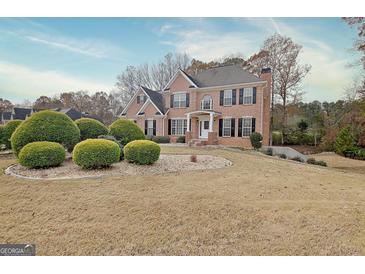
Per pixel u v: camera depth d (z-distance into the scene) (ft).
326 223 13.38
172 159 31.94
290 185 21.58
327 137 72.43
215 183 21.25
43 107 167.63
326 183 23.27
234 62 107.14
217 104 67.36
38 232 12.21
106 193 17.81
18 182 20.31
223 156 37.52
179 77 74.74
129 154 26.73
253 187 20.35
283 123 92.68
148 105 79.25
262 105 60.23
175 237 11.79
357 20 44.83
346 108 57.62
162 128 76.23
